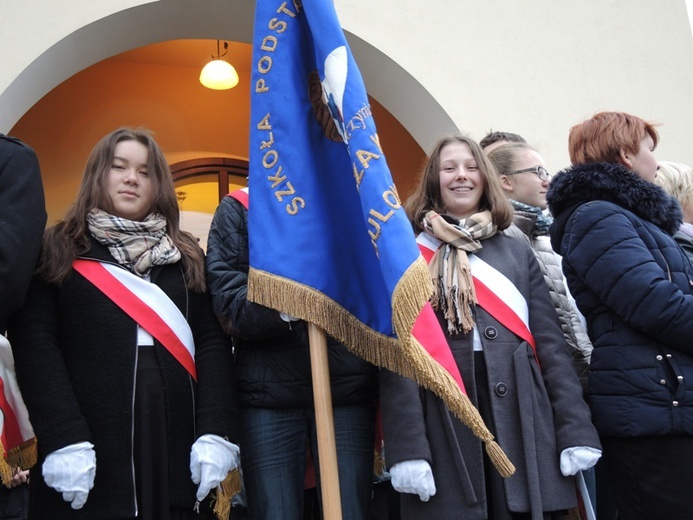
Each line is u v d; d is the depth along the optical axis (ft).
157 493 7.91
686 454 8.16
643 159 9.66
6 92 14.97
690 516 8.08
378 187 7.98
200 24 16.88
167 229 8.91
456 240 8.95
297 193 8.55
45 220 8.11
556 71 18.03
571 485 8.41
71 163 22.53
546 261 10.35
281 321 8.36
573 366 8.80
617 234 8.64
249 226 8.55
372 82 17.65
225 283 8.67
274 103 8.73
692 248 9.93
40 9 15.51
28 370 7.82
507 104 17.57
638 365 8.36
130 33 16.47
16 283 7.57
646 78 18.48
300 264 8.34
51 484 7.49
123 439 7.88
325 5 8.52
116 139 8.90
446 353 8.04
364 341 8.43
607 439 8.64
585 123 9.98
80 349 8.09
